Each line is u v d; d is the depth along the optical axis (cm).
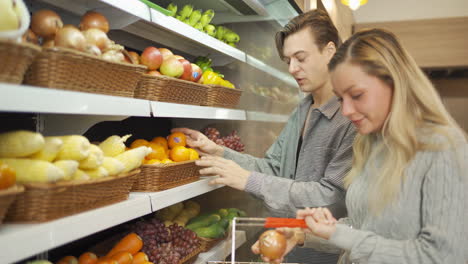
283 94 262
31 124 127
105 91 108
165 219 187
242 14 246
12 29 78
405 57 106
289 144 195
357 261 104
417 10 462
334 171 162
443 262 95
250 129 245
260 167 194
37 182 85
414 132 104
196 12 193
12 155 87
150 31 170
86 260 118
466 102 445
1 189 75
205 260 160
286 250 116
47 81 90
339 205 164
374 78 104
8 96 75
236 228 117
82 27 119
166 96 143
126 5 122
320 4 285
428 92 105
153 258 138
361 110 107
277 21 251
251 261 119
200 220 187
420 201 104
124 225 168
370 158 118
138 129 192
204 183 166
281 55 186
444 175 98
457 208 96
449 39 417
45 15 103
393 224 106
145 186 133
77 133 133
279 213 164
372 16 475
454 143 100
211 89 175
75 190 95
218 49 189
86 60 97
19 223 86
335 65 109
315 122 177
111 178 106
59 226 88
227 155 187
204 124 228
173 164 141
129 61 127
